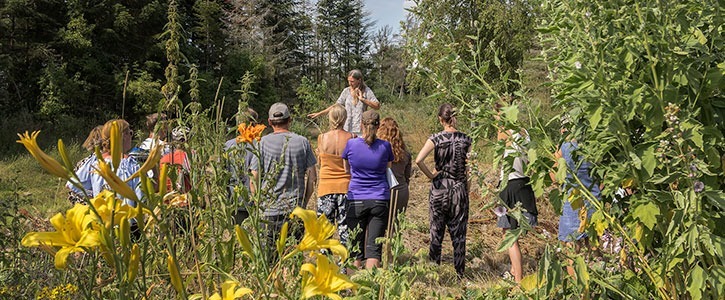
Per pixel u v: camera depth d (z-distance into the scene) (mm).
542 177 2521
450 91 2646
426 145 5695
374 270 2678
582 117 2500
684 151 2227
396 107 26484
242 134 2494
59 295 1953
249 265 1835
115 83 22938
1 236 3057
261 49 42031
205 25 29438
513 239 2414
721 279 2150
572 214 4223
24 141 1057
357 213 5246
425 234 7816
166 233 1241
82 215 1206
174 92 1948
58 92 21062
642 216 2246
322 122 11352
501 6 14352
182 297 1259
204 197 1957
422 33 2732
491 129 2670
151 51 24188
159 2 25406
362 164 5219
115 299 1637
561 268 2303
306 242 1430
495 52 2633
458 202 5695
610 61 2307
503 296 2850
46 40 22547
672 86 2209
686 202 2182
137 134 3857
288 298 1430
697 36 2238
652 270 2389
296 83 45188
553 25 2465
